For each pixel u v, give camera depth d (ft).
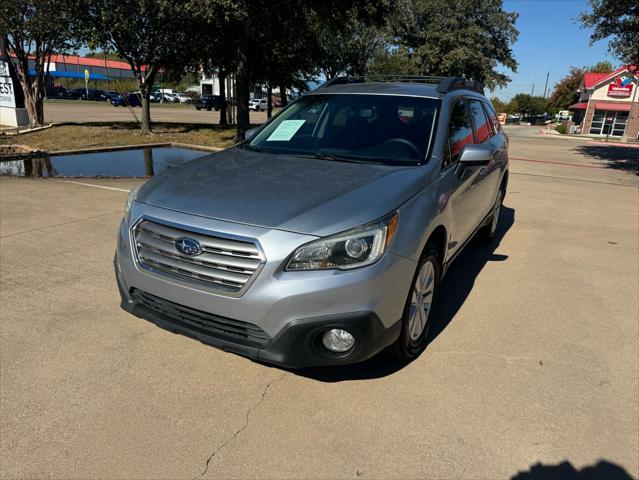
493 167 16.51
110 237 18.44
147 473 7.63
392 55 135.13
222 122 85.87
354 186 9.66
